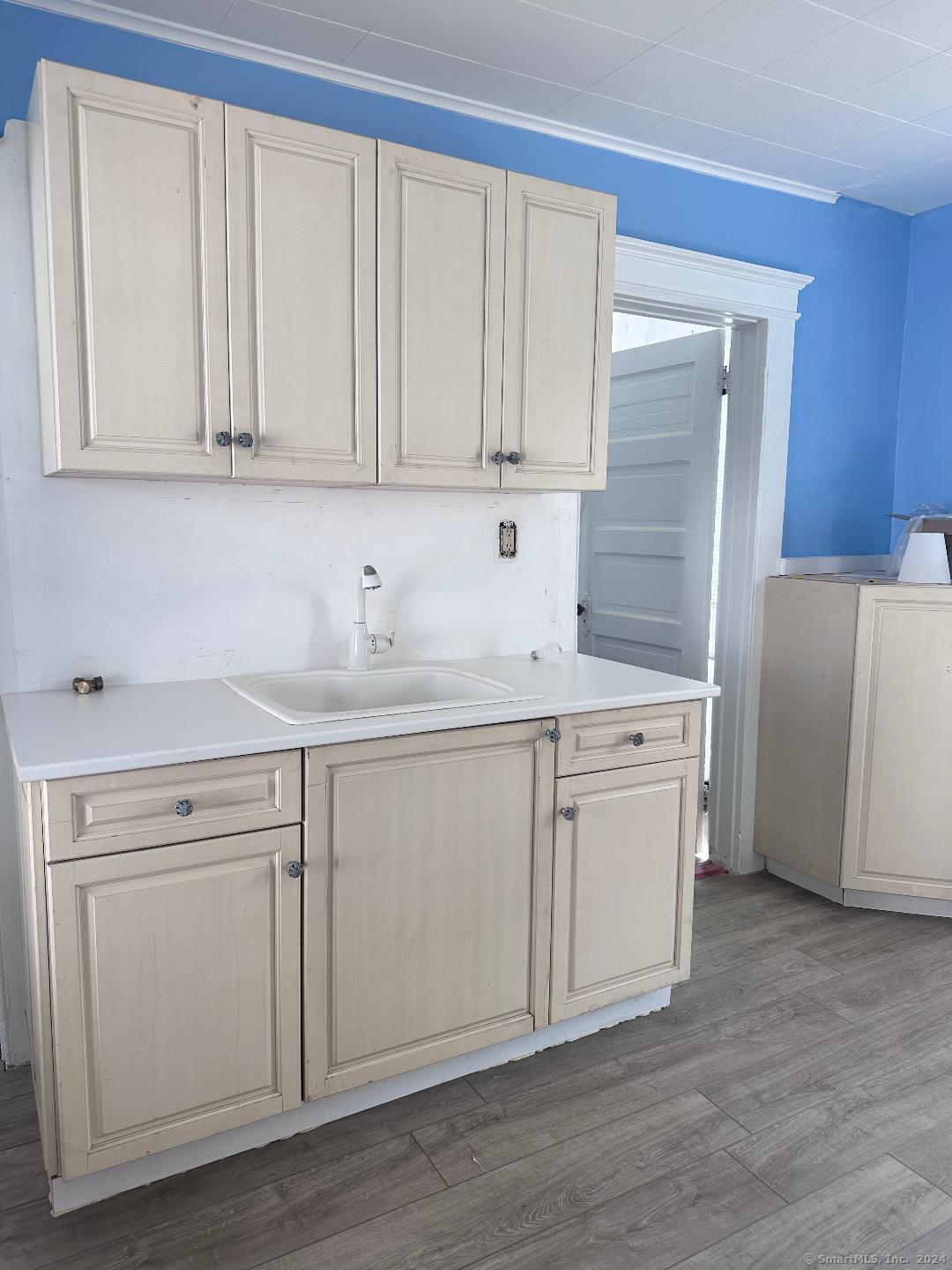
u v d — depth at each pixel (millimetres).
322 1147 1847
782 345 3102
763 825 3289
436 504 2482
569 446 2301
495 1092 2039
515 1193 1720
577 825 2105
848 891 3049
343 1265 1551
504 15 2027
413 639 2494
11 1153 1814
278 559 2258
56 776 1473
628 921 2229
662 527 3477
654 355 3461
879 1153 1847
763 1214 1679
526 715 1971
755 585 3186
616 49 2193
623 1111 1971
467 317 2096
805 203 3141
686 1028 2311
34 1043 1767
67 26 1952
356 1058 1870
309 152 1858
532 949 2080
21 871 1859
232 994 1699
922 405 3432
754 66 2275
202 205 1757
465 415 2125
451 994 1977
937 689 2830
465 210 2064
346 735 1744
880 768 2916
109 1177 1685
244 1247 1585
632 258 2725
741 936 2838
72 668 2057
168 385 1764
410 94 2359
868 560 3490
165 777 1583
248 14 2008
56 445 1692
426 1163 1801
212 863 1650
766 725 3242
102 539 2055
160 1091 1646
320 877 1766
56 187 1622
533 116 2537
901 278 3434
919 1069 2141
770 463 3139
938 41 2164
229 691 2068
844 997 2473
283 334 1874
